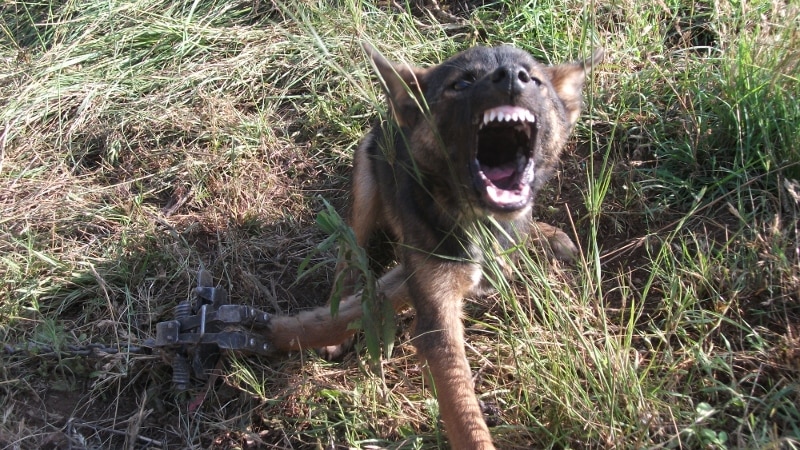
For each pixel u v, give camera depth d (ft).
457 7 4.40
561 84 2.98
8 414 2.75
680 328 2.74
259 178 3.75
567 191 3.46
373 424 2.68
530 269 2.67
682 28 3.92
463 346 2.70
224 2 4.57
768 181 3.10
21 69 4.23
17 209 3.54
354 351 3.05
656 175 3.31
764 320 2.76
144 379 2.94
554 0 4.11
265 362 2.95
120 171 3.82
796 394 2.44
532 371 2.55
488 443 2.42
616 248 3.20
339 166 3.84
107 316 3.15
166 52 4.33
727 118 3.30
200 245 3.47
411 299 2.83
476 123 2.62
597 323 2.71
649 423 2.34
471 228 2.75
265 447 2.71
